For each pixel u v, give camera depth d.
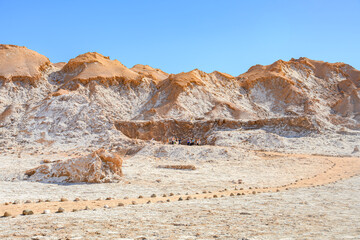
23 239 6.97
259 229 8.08
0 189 21.34
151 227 8.36
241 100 90.50
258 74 99.12
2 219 9.78
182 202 13.93
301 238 6.93
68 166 26.61
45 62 89.75
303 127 65.88
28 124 60.62
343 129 67.69
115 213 10.84
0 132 59.09
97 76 83.88
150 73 106.06
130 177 28.48
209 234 7.45
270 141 58.38
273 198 15.09
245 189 21.50
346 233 7.50
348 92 103.94
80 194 19.89
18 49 89.56
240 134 62.44
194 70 93.56
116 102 81.25
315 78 110.00
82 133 58.84
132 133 68.12
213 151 46.78
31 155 47.38
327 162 39.75
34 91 79.50
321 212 10.96
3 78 78.69
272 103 90.38
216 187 23.28
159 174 31.00
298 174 31.34
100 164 26.45
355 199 14.48
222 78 97.06
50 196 18.97
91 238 7.04
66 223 8.93
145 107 82.06
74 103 64.50
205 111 80.88
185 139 68.00
